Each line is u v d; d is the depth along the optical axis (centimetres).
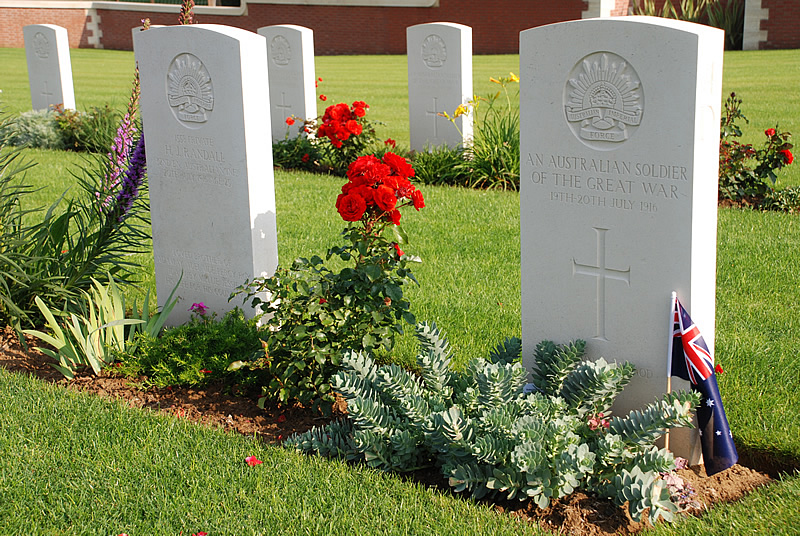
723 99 1645
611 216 409
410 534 354
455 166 1057
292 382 466
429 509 369
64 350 521
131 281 648
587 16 2877
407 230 813
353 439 412
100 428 443
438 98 1152
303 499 377
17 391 488
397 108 1809
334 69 2698
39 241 606
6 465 407
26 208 905
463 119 1127
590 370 399
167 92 543
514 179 1019
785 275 641
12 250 589
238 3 3922
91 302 529
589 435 392
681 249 389
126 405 471
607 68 391
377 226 482
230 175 523
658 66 374
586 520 360
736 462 406
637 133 389
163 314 548
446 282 659
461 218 854
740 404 446
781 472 409
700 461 414
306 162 1146
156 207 577
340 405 479
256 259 532
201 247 556
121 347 536
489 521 359
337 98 1997
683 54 365
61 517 368
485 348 534
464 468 376
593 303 429
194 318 548
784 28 2562
